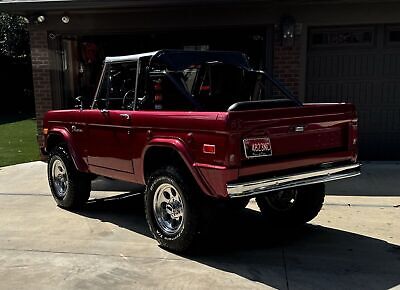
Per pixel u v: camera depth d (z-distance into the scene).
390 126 8.79
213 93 5.42
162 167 4.62
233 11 8.62
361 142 8.90
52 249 4.73
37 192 7.18
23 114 21.31
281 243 4.80
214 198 4.23
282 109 4.14
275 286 3.80
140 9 8.84
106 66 5.54
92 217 5.84
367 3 8.24
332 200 6.27
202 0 8.02
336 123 4.60
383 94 8.71
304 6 8.39
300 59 8.60
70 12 9.10
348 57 8.70
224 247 4.70
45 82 9.58
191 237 4.35
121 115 5.04
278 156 4.15
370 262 4.27
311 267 4.17
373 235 4.98
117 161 5.25
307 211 5.16
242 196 3.89
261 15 8.55
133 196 6.89
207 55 5.34
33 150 11.33
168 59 5.01
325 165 4.54
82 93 10.04
